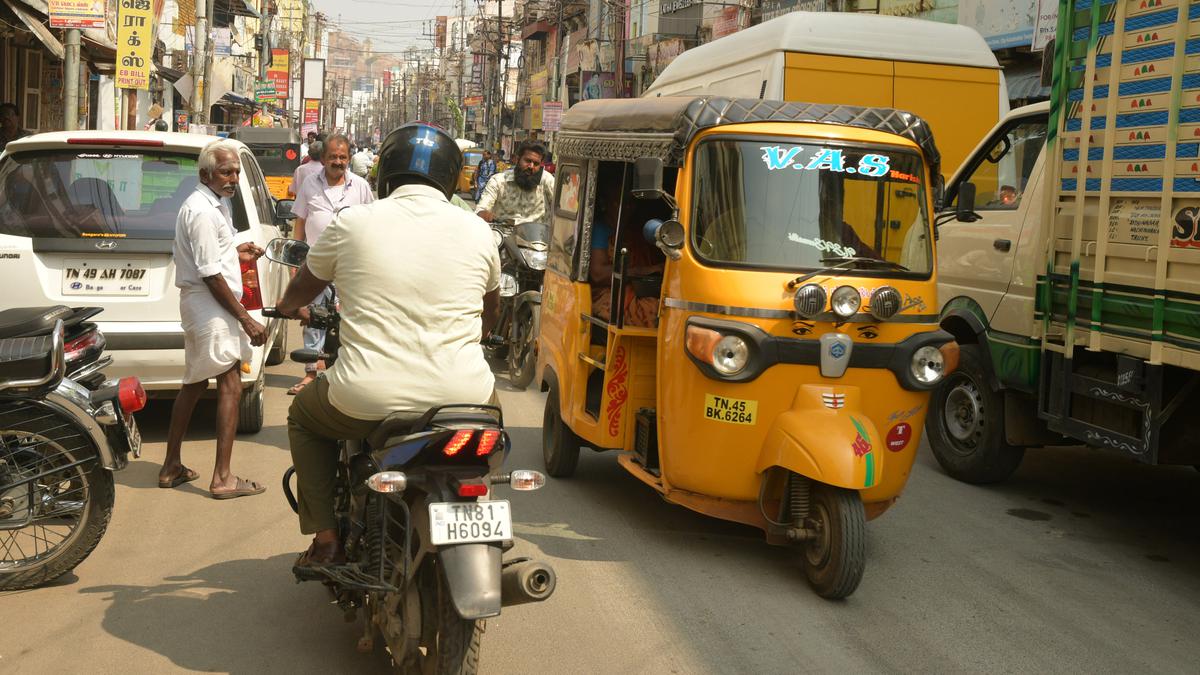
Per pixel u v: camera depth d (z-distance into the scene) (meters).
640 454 6.18
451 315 3.90
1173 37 5.33
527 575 3.62
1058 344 6.44
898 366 5.35
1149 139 5.52
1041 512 6.96
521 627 4.68
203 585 5.00
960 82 10.21
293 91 85.56
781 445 5.13
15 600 4.78
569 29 64.25
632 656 4.43
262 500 6.31
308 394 4.09
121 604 4.76
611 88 47.62
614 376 6.25
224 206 6.41
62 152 7.26
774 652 4.54
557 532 6.04
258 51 71.06
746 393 5.24
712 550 5.84
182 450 7.37
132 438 4.97
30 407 4.83
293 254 4.34
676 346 5.47
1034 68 17.70
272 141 29.59
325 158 8.96
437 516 3.50
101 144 7.25
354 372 3.81
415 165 4.01
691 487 5.49
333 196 9.03
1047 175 6.50
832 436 5.00
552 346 7.31
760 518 5.53
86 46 21.67
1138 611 5.27
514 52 96.38
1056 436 7.24
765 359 5.20
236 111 59.31
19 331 4.89
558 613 4.85
